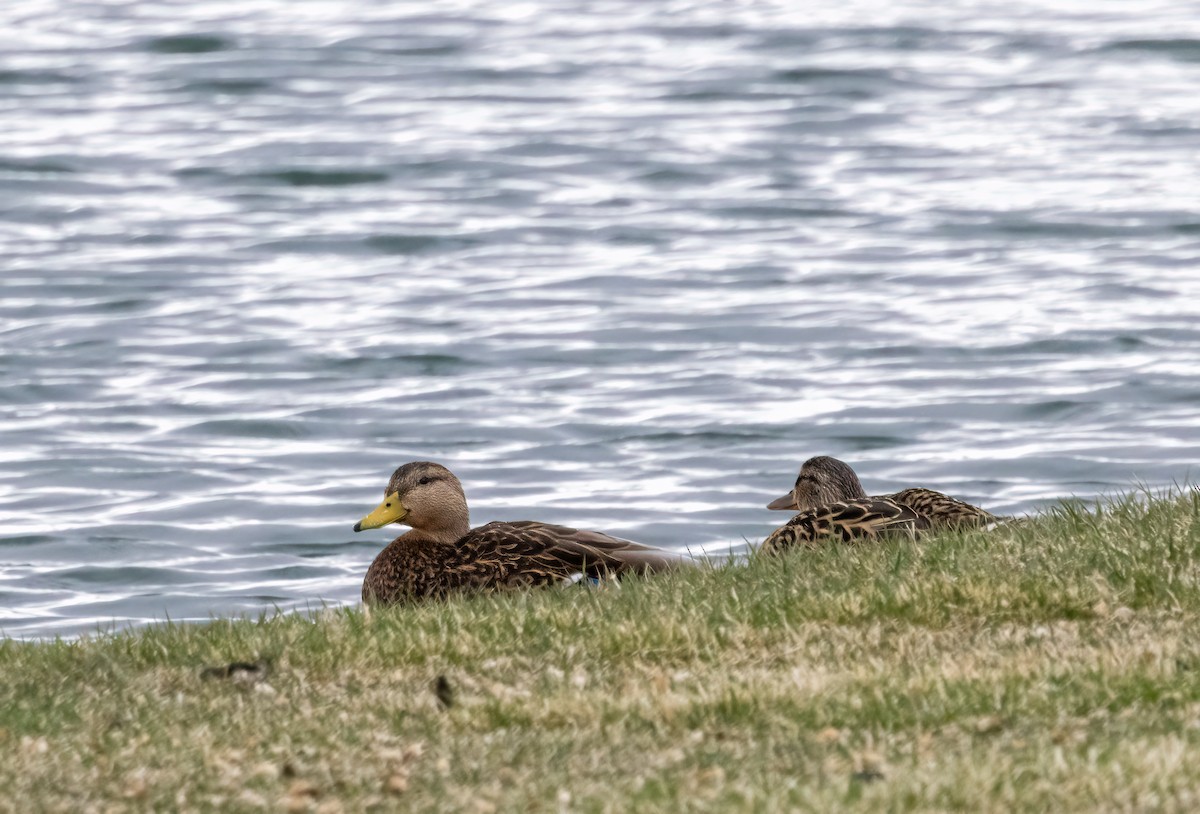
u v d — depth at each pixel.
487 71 55.22
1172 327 28.98
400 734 8.41
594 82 53.88
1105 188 40.59
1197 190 40.03
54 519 20.44
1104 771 6.90
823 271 33.84
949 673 8.58
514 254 35.88
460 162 44.28
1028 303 30.95
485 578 13.29
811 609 9.84
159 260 35.34
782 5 65.38
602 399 25.78
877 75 54.19
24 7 64.94
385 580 13.66
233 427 24.58
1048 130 47.22
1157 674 8.27
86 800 7.48
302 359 28.20
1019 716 7.89
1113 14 62.97
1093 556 10.18
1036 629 9.38
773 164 44.06
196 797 7.52
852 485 15.45
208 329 30.14
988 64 55.59
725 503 21.00
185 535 19.88
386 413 25.20
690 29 61.38
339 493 21.55
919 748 7.52
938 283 32.75
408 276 34.12
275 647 9.77
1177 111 48.91
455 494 13.97
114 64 55.88
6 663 9.73
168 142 46.31
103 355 28.45
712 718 8.25
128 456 23.17
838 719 8.05
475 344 28.92
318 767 7.91
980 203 39.47
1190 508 11.20
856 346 28.44
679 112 49.88
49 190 41.34
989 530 11.41
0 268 34.62
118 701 9.00
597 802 7.09
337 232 37.72
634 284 33.12
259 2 66.25
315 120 48.75
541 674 9.27
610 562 13.27
